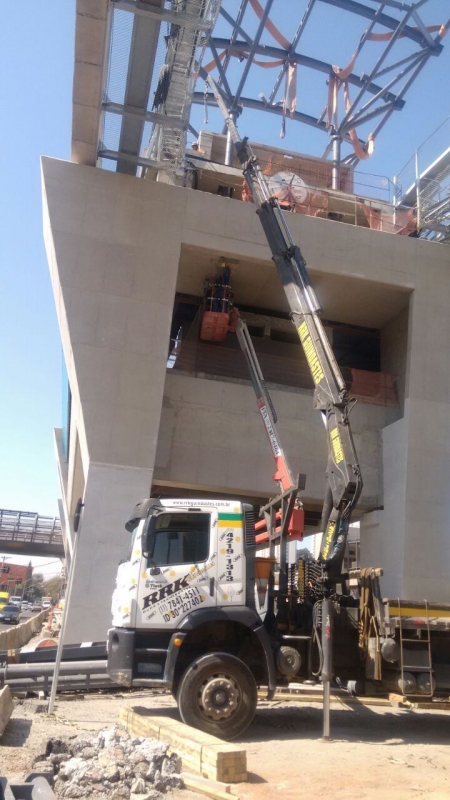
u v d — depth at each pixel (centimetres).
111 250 1895
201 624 862
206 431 2025
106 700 1123
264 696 1180
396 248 2119
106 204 1919
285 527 1052
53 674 1048
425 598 1895
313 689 1191
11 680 1072
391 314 2350
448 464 2016
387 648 859
